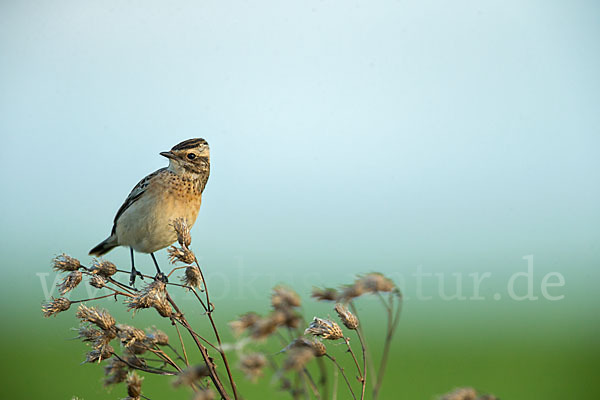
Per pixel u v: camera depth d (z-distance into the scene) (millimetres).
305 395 5336
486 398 4953
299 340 5418
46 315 6246
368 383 15828
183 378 5496
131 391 5859
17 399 15094
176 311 6402
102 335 6246
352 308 5371
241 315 4859
